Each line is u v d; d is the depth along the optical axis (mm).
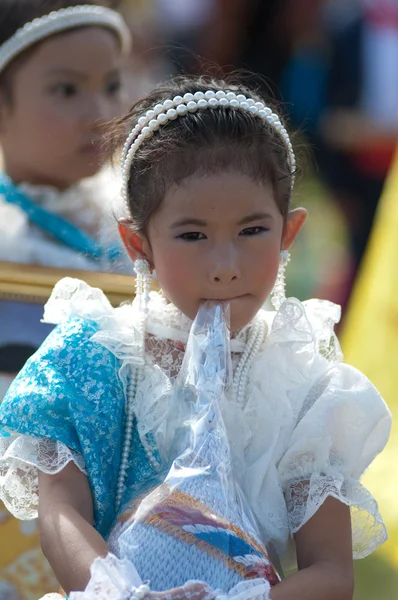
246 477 6633
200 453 6344
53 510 6363
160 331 6922
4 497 6840
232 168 6449
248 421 6754
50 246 9273
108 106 9992
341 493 6727
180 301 6598
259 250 6516
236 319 6625
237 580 6000
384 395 10938
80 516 6355
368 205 18797
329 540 6629
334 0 18781
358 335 11570
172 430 6629
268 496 6641
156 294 7242
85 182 9742
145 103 7039
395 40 19047
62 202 9500
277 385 6828
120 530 6273
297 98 18797
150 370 6766
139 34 17641
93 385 6660
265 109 6836
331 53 18812
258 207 6480
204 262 6438
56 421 6570
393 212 12133
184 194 6426
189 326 6914
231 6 18391
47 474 6551
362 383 6969
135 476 6633
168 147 6547
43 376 6680
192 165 6457
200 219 6418
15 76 9820
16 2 9750
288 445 6758
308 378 6938
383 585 9359
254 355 6934
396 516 9641
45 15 9734
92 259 9219
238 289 6492
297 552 6691
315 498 6605
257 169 6520
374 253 12094
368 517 7023
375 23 18891
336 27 18766
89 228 9445
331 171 18922
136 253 7027
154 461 6629
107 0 10281
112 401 6656
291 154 7012
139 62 15922
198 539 6043
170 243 6512
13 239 9289
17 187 9625
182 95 6891
